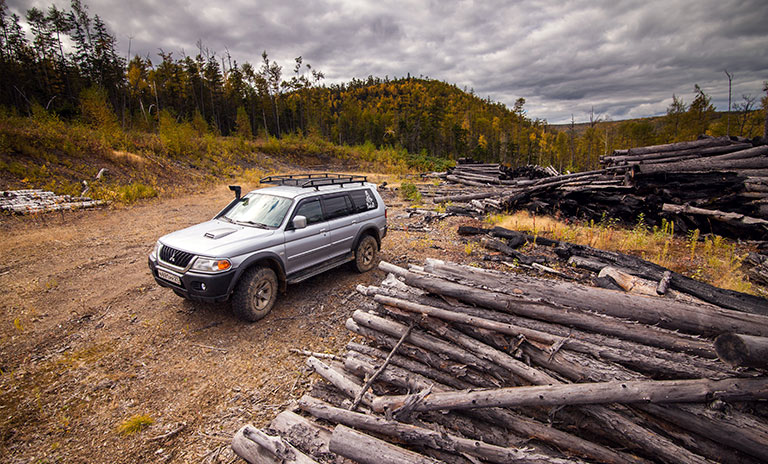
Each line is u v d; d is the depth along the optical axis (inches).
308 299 215.0
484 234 349.7
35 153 577.9
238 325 183.8
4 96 1539.1
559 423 94.5
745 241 310.2
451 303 121.4
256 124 2527.1
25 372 144.9
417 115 3097.9
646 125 2741.1
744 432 77.9
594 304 113.2
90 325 183.0
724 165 376.8
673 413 84.3
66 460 104.5
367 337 132.9
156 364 151.7
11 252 296.4
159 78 2054.6
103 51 1697.8
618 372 94.0
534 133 3435.0
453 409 100.3
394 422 97.5
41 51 1775.3
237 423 119.6
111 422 120.0
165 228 389.1
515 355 104.2
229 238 183.6
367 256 262.8
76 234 354.9
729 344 81.4
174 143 837.2
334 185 250.1
